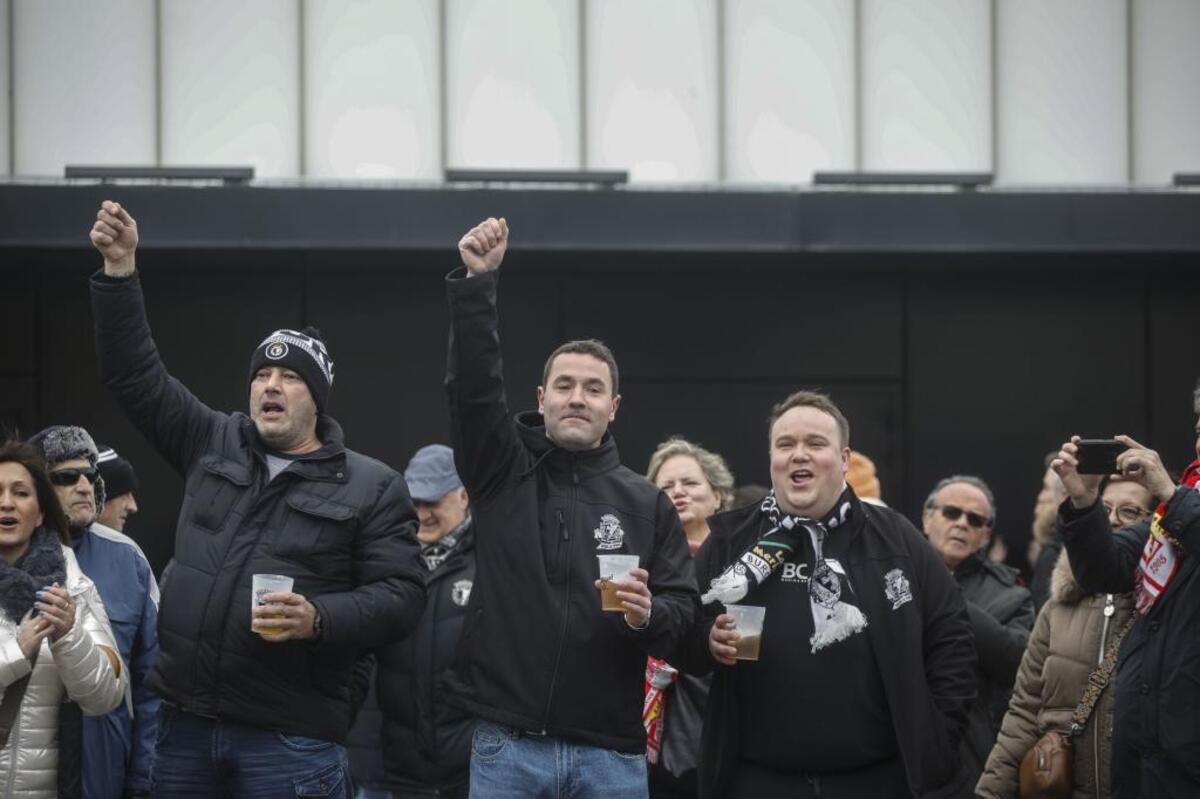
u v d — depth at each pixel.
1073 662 8.38
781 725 7.36
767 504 7.75
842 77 17.03
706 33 17.11
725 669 7.46
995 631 9.35
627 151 17.00
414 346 16.67
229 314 16.59
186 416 7.72
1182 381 16.84
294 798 7.25
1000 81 17.02
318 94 16.97
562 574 7.21
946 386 16.84
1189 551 7.06
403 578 7.49
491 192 15.09
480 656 7.18
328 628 7.04
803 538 7.56
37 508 8.09
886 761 7.38
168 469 16.47
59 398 16.44
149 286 16.53
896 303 16.89
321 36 16.97
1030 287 16.89
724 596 7.46
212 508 7.44
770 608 7.49
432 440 16.62
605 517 7.33
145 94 16.83
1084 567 7.56
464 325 7.29
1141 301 16.89
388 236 15.05
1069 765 8.20
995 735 9.69
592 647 7.11
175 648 7.25
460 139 17.03
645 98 17.02
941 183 16.41
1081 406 16.84
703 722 7.75
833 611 7.40
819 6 17.05
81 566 8.83
